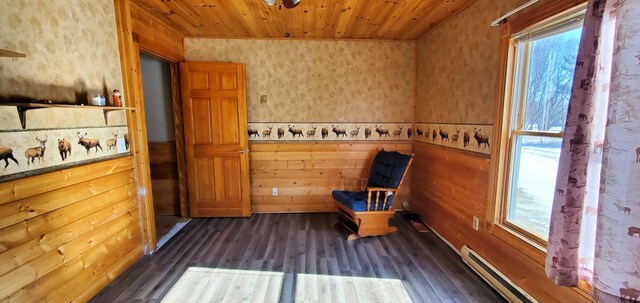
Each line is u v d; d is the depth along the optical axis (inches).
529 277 69.4
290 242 112.3
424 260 97.6
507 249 77.2
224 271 90.8
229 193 140.6
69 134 71.5
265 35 134.3
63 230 68.6
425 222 130.9
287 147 145.1
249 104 141.9
